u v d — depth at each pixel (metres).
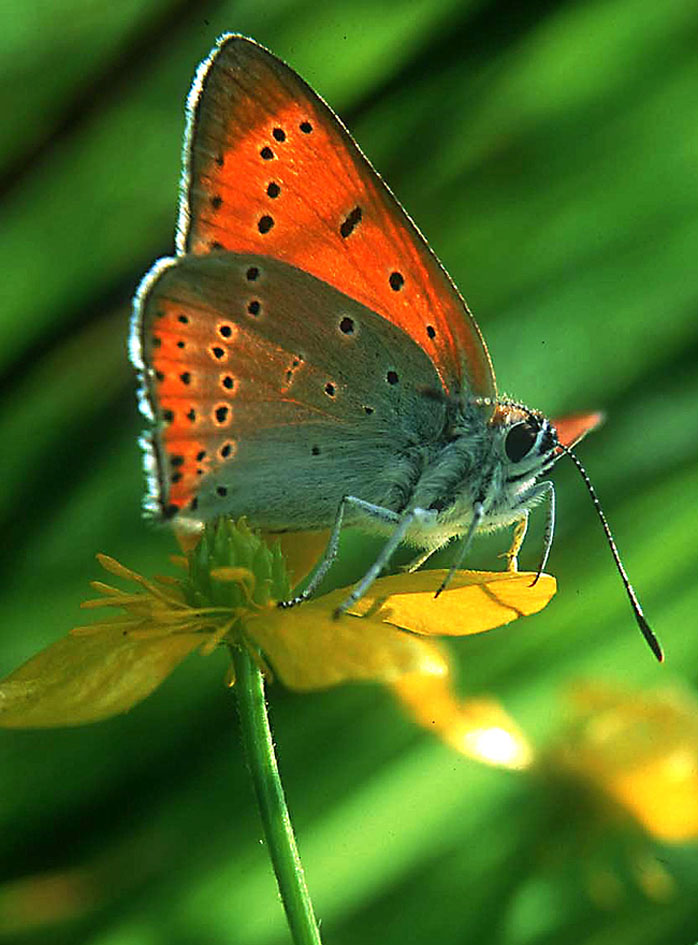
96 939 0.17
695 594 0.18
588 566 0.18
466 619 0.14
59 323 0.18
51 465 0.18
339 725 0.18
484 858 0.17
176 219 0.19
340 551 0.18
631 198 0.19
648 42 0.19
